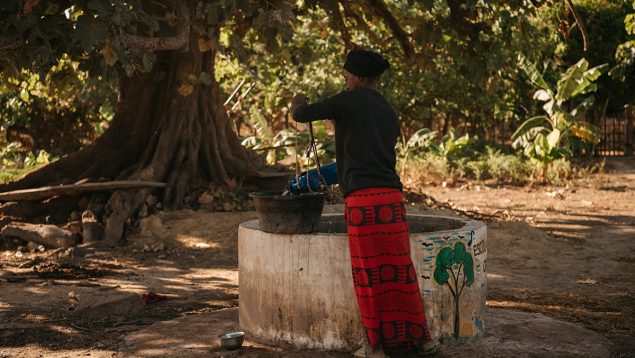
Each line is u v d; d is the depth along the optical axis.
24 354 4.73
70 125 23.64
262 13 7.95
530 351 4.67
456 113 23.56
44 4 7.69
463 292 4.81
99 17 6.74
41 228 9.79
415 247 4.65
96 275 7.80
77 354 4.72
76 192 10.42
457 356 4.56
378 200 4.32
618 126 25.12
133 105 11.54
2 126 22.36
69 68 10.96
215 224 10.05
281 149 16.98
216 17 8.48
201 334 5.12
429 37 11.27
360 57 4.46
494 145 23.05
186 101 11.42
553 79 19.97
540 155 17.92
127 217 10.21
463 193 16.30
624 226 11.76
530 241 9.72
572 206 14.20
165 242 9.69
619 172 20.55
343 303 4.65
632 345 5.01
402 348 4.71
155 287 7.22
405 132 22.81
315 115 4.34
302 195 4.68
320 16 18.52
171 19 8.73
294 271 4.78
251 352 4.68
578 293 6.98
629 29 13.98
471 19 11.27
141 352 4.73
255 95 21.20
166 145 11.20
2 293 6.69
